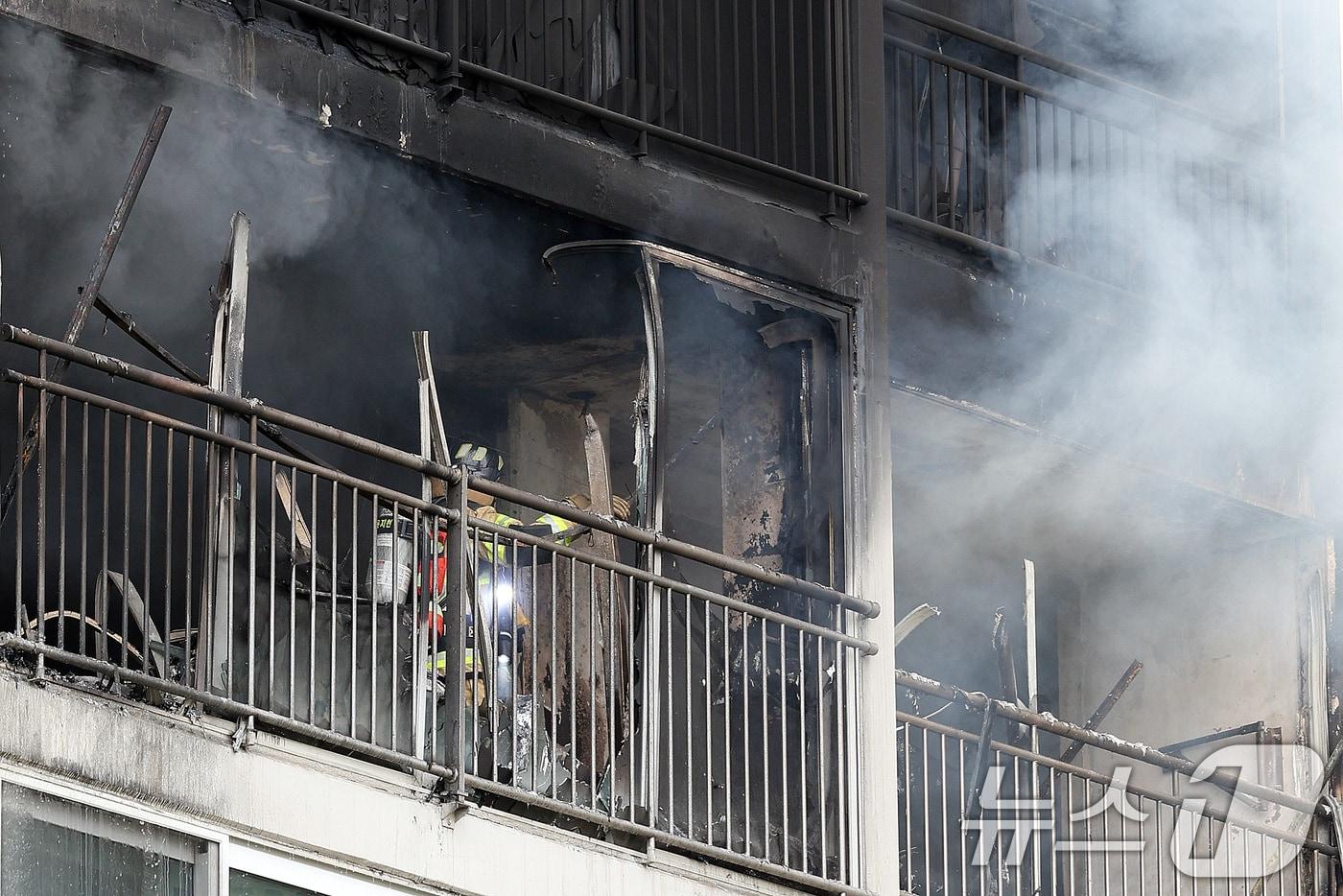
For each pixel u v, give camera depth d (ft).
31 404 124.26
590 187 111.24
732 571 108.88
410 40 105.70
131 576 127.95
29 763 83.66
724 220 115.44
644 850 105.40
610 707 102.27
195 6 99.91
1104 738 128.47
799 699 114.21
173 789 87.61
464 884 95.55
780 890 108.06
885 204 126.41
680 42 115.65
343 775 92.99
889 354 126.62
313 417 136.26
